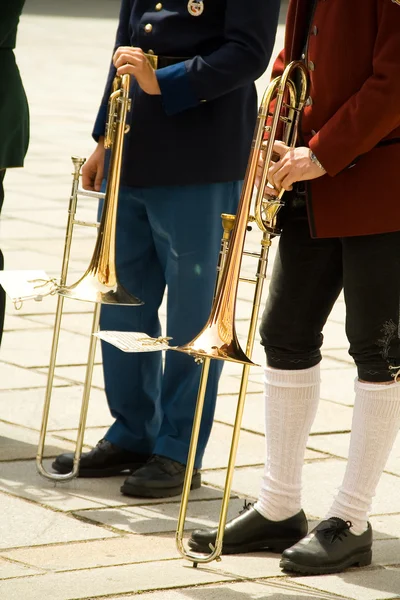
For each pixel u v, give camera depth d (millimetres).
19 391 9883
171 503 7766
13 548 6738
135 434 8312
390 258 6355
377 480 6676
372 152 6309
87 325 12211
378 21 6164
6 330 11836
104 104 8320
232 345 6098
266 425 6961
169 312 8094
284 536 6953
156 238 8102
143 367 8258
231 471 6332
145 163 7855
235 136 7938
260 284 6434
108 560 6609
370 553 6742
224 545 6879
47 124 26672
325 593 6230
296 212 6656
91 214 17953
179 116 7797
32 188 19656
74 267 14445
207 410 8117
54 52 41906
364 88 6137
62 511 7441
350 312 6543
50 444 8703
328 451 8891
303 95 6484
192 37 7727
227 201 8047
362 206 6312
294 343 6785
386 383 6508
